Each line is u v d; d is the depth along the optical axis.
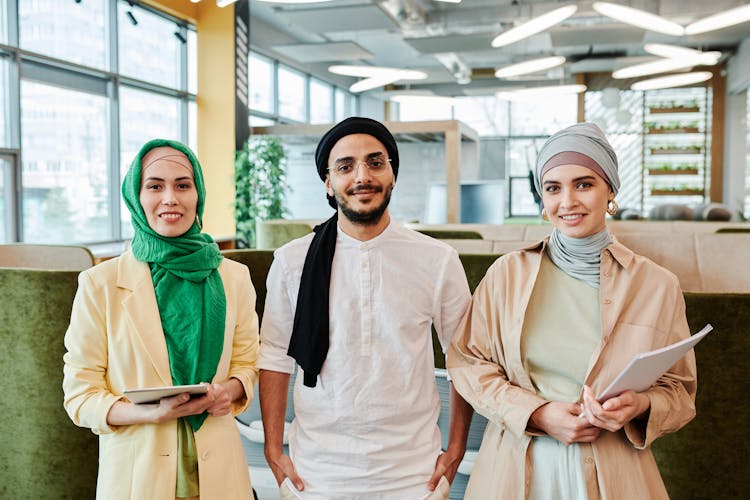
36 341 2.31
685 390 1.45
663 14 9.61
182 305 1.53
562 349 1.46
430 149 10.27
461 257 2.64
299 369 1.67
